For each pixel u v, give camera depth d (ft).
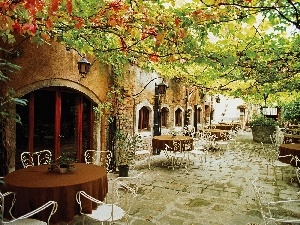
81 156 25.13
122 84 28.81
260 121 53.88
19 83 19.10
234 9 13.14
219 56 17.46
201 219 15.87
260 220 15.83
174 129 44.65
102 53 19.33
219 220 15.76
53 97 22.75
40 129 23.40
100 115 25.49
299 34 17.13
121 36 17.31
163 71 36.14
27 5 10.69
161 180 24.50
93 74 24.95
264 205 18.29
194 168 29.78
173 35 14.67
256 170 29.09
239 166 31.04
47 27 13.94
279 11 12.26
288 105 68.54
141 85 33.30
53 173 14.97
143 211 16.97
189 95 50.80
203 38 14.98
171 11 13.64
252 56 18.79
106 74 26.68
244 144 50.39
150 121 36.81
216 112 73.61
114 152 27.81
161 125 42.04
